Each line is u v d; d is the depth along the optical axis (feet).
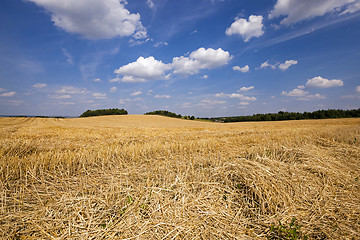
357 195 10.63
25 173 12.34
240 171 12.22
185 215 8.66
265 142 24.75
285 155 16.35
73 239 7.14
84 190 10.62
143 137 35.76
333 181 12.12
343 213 9.01
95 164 14.85
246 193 10.48
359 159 16.98
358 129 34.09
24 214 8.27
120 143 28.89
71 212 8.63
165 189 10.44
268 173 11.71
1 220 7.88
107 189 10.62
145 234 7.50
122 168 14.21
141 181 11.98
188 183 11.33
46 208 8.70
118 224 7.91
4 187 10.47
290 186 10.93
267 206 9.42
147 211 8.86
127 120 140.46
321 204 9.71
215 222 8.39
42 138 31.35
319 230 8.03
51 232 7.43
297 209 9.36
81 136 35.65
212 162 14.96
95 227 7.75
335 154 18.24
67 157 15.03
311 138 25.89
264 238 7.63
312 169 13.47
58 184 11.32
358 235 7.62
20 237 7.13
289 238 7.48
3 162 12.75
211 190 10.66
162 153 19.01
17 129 49.49
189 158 16.52
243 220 8.63
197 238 7.46
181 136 37.96
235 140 28.60
